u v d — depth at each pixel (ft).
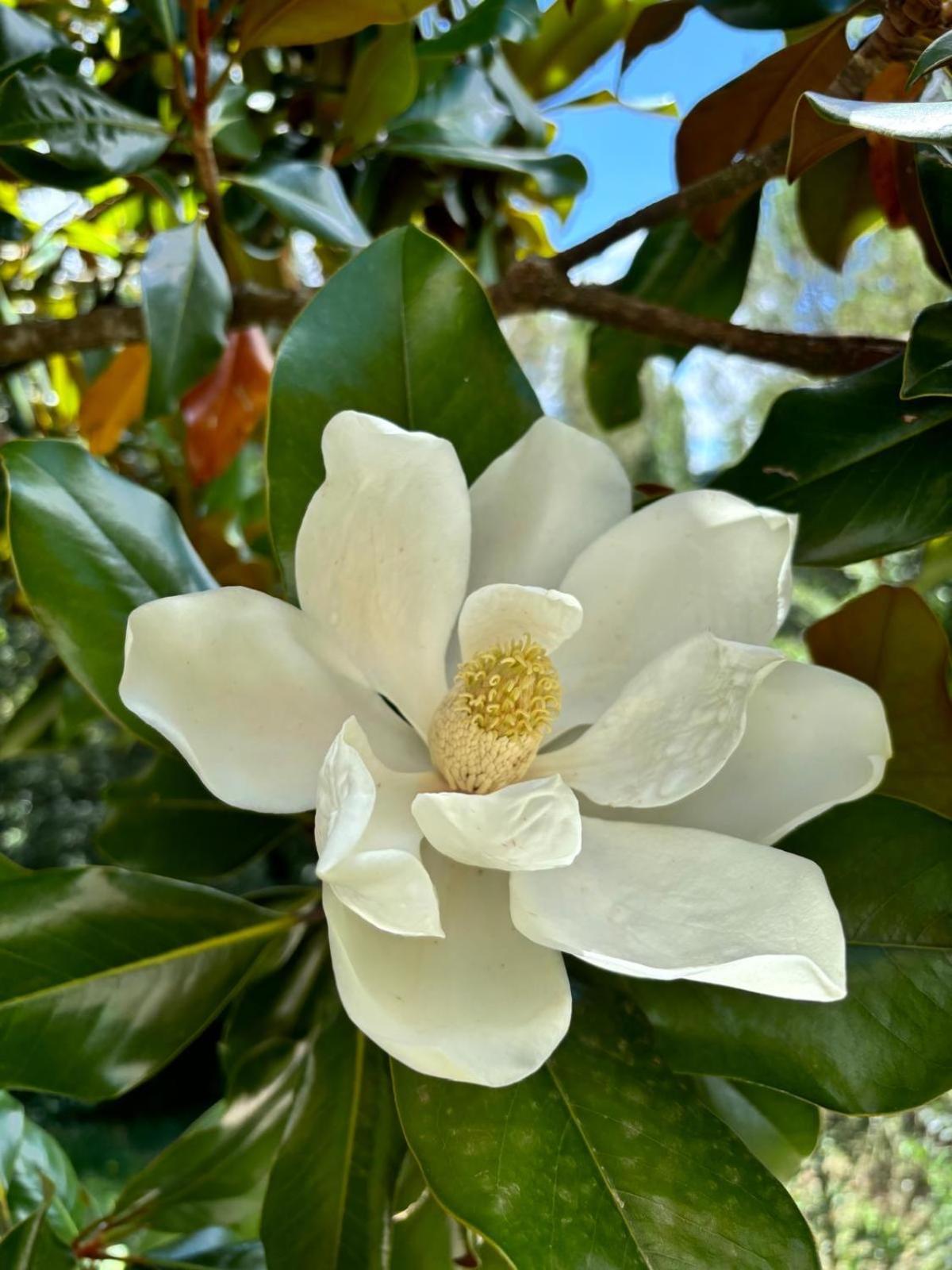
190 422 1.68
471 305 1.00
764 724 0.86
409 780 0.88
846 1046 0.88
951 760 1.04
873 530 0.99
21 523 0.93
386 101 1.47
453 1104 0.80
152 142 1.28
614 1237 0.77
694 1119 0.82
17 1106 1.42
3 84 1.18
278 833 1.21
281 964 1.05
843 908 0.92
